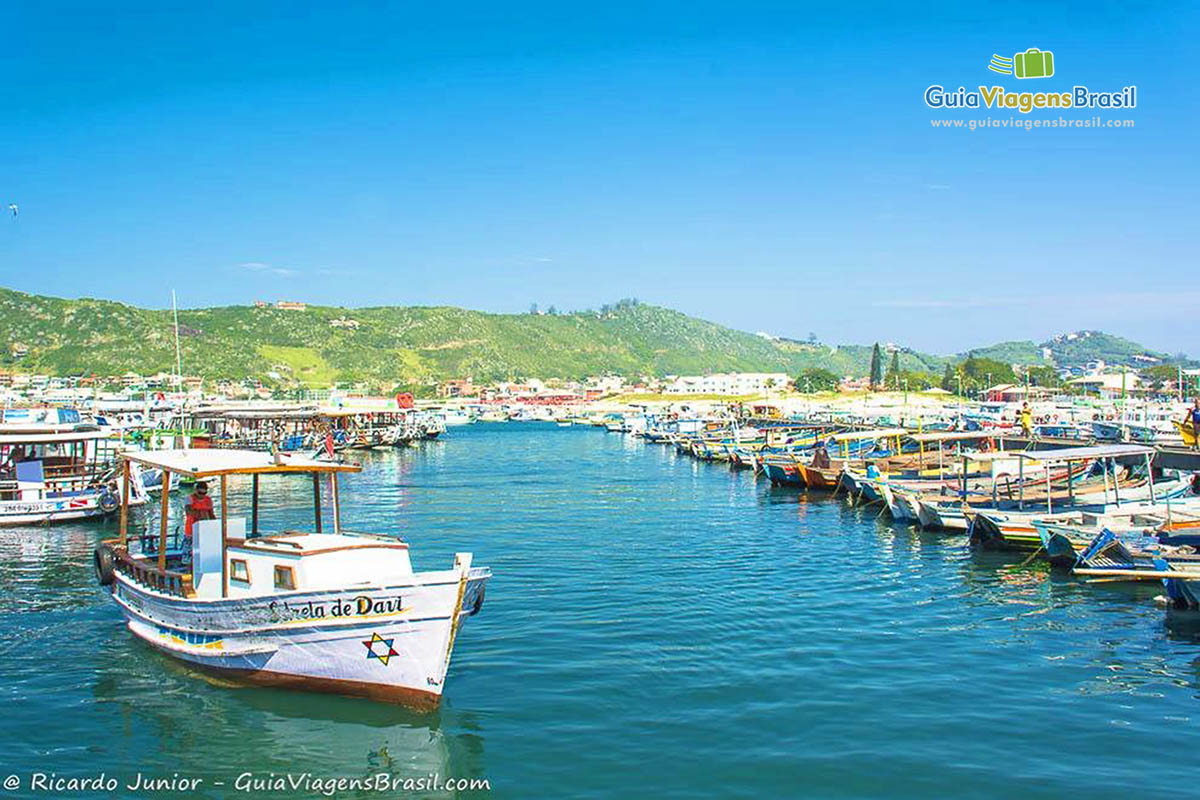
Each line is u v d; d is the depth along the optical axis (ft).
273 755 62.03
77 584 112.88
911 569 123.85
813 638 89.04
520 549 141.59
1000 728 66.44
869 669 79.56
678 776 58.85
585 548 142.51
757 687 74.79
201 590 77.51
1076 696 73.00
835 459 257.75
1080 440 244.83
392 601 66.18
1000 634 90.53
